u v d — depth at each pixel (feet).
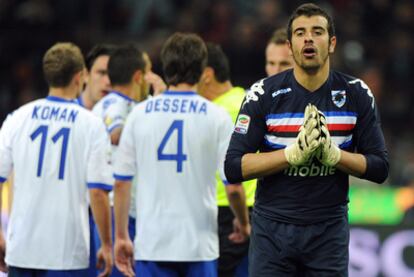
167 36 188.75
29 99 177.27
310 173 61.11
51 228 72.33
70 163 72.74
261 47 179.52
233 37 181.78
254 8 196.03
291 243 61.57
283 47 84.23
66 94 74.08
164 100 73.92
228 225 85.10
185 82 73.87
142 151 73.72
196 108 73.56
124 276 83.30
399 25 201.16
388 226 114.01
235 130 62.69
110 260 74.33
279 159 59.26
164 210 72.79
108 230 73.61
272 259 62.13
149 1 194.80
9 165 73.92
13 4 187.21
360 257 113.91
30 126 73.36
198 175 73.15
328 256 61.57
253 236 63.26
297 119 61.31
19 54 183.83
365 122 61.72
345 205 62.54
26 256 72.33
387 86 191.93
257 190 63.36
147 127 73.61
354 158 59.98
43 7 187.73
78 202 72.95
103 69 90.84
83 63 74.79
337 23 196.95
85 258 73.46
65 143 72.79
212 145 73.46
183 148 73.00
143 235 73.36
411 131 183.62
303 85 61.31
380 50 196.75
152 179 73.31
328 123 61.31
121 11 191.93
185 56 73.31
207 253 73.31
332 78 61.77
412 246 113.19
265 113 61.87
